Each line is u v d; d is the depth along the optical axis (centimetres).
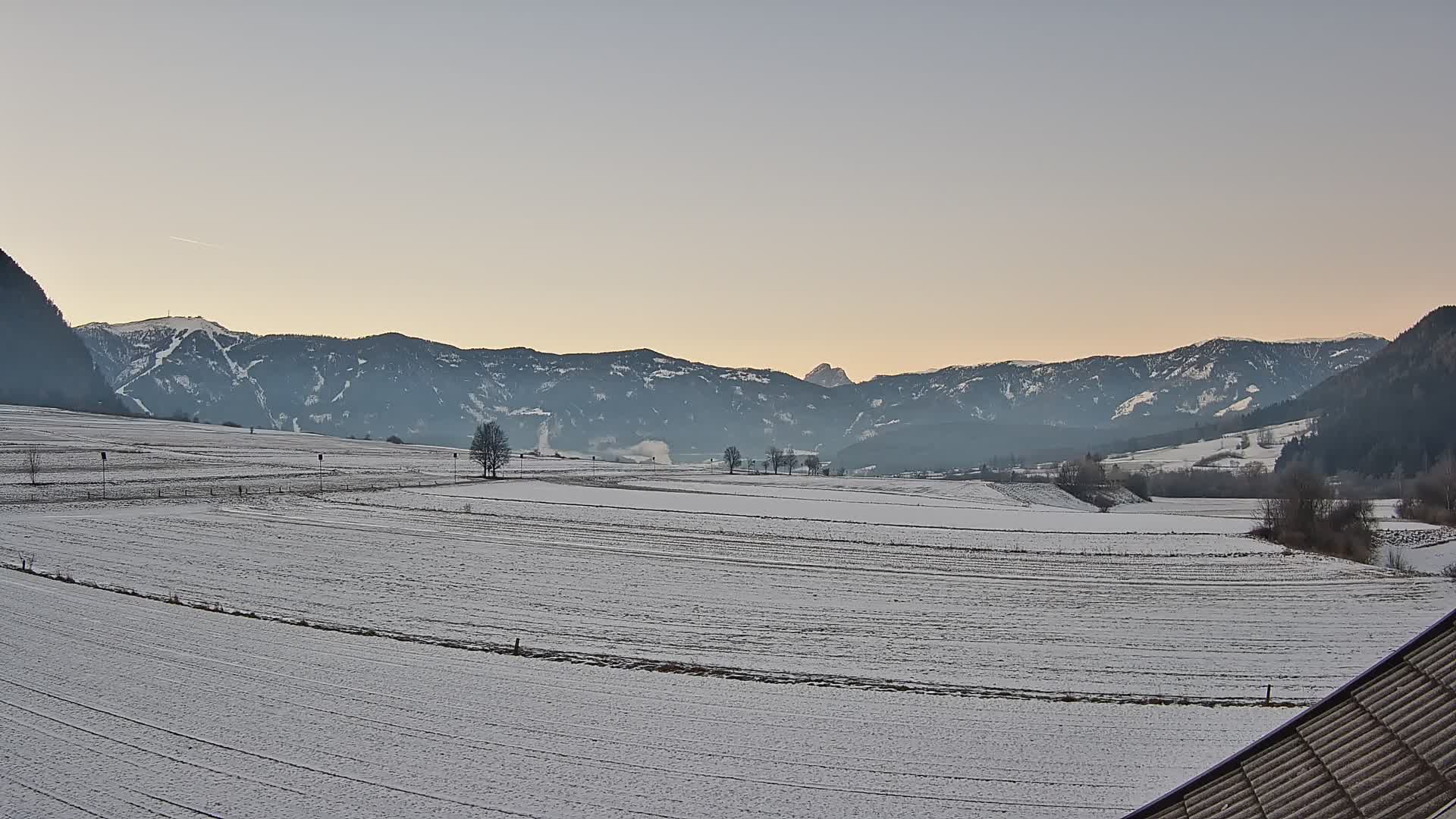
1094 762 3175
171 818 2638
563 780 2955
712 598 5972
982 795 2900
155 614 4972
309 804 2747
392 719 3466
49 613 4919
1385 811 1507
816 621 5369
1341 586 6600
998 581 6706
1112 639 5044
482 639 4756
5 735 3244
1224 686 4156
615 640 4816
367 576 6419
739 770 3066
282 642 4506
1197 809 1794
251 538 7850
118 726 3347
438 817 2681
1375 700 1730
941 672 4328
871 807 2809
